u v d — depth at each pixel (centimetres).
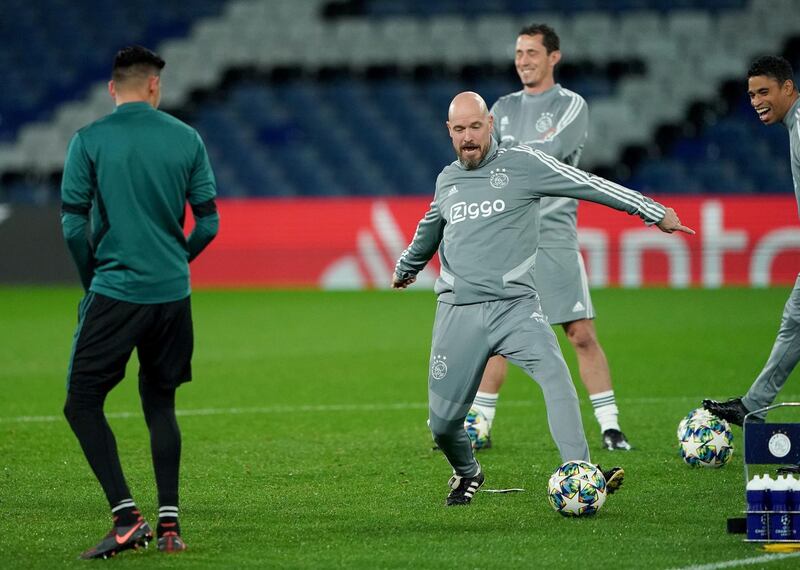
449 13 9825
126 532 1841
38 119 9550
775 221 6969
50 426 3216
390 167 8938
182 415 3416
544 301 2831
